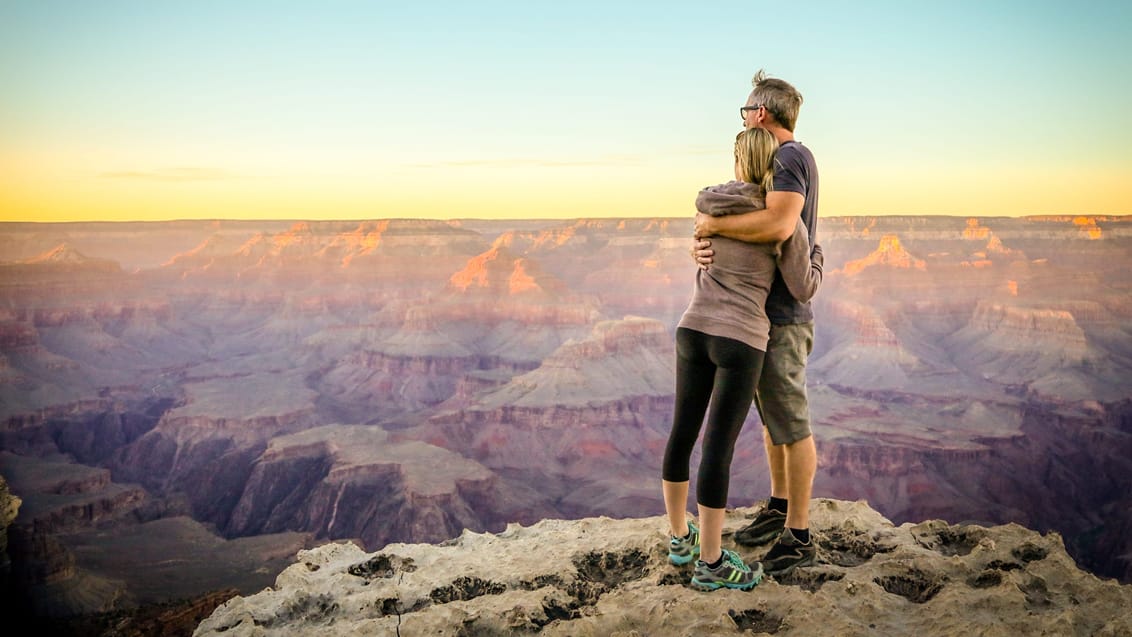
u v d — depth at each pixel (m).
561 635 4.14
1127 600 4.19
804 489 4.81
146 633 35.72
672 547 4.85
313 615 4.83
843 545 5.30
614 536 5.57
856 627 3.97
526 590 4.82
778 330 4.67
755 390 4.71
